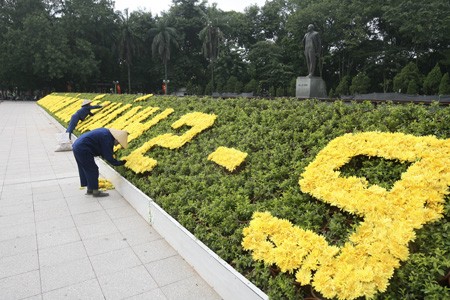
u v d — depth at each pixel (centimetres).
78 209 550
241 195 420
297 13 3098
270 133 528
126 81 4966
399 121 426
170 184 516
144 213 509
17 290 336
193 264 375
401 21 2641
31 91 5006
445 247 260
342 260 270
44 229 475
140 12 4775
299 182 381
